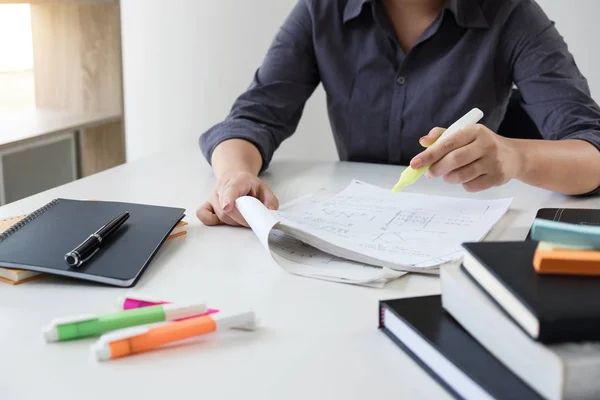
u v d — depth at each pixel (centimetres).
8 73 195
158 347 53
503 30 121
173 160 120
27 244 71
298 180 108
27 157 182
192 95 229
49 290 65
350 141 133
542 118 117
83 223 77
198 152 127
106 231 73
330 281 67
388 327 55
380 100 128
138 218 80
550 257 45
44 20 189
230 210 82
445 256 70
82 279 67
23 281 66
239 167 100
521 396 41
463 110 123
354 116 130
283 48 131
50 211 82
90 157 196
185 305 56
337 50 129
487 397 42
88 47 188
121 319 55
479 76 122
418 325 50
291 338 55
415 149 128
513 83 130
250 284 66
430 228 80
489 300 47
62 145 190
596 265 45
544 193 100
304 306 61
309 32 130
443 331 50
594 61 199
